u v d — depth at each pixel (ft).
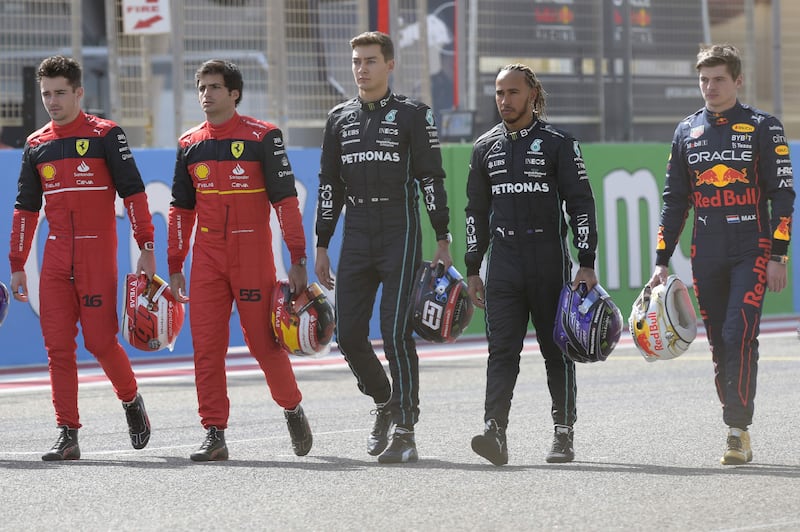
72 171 70.74
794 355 122.52
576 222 66.44
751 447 70.23
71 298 71.56
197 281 70.23
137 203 71.56
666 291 68.69
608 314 65.26
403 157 69.00
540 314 67.82
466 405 93.61
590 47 159.74
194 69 140.46
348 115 69.97
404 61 147.95
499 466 66.08
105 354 71.77
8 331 126.41
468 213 69.36
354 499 57.00
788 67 171.53
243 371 121.49
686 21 165.17
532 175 66.64
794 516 51.98
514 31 156.04
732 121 67.51
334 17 145.07
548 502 55.57
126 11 136.98
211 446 69.82
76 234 70.95
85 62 157.58
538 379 108.47
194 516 53.88
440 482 61.05
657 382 105.29
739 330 66.44
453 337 69.15
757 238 67.26
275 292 69.87
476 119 153.79
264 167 69.77
